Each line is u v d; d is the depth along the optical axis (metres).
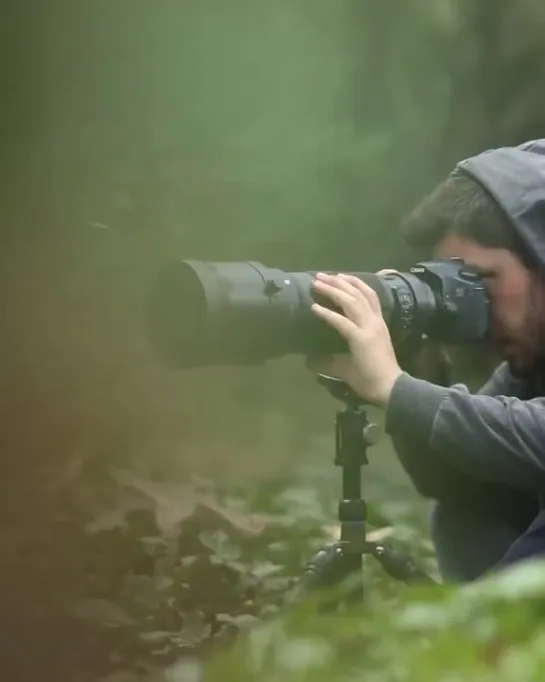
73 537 5.95
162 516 6.29
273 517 6.70
